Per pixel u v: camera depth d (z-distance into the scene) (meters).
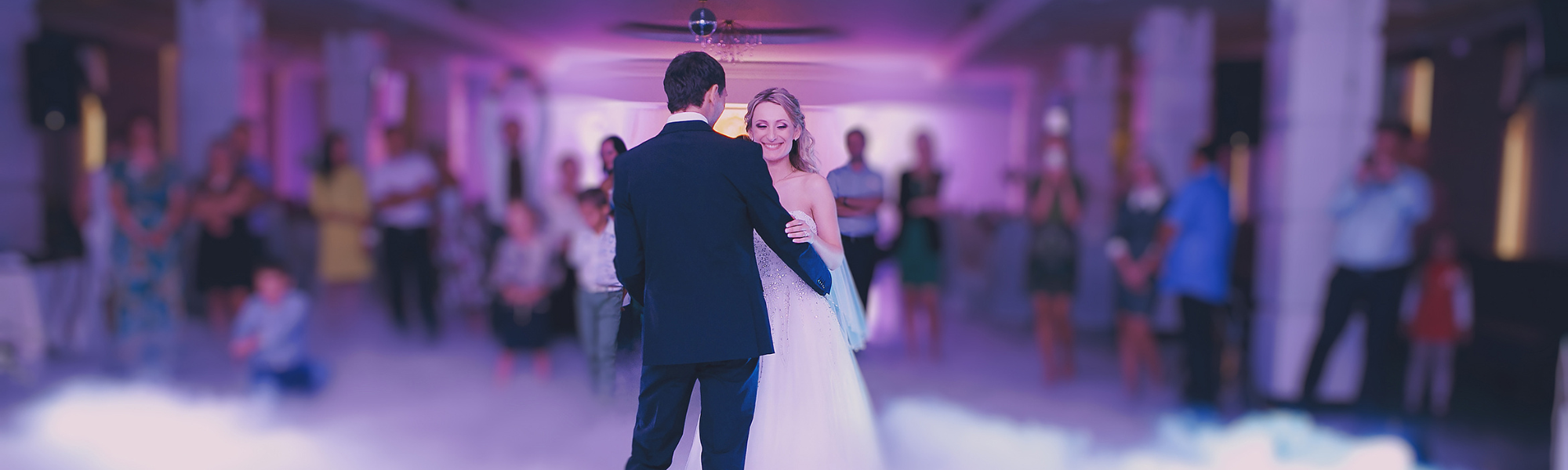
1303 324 5.05
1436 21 8.17
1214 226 4.82
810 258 2.16
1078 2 6.87
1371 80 4.92
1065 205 5.63
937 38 7.21
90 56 10.21
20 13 6.02
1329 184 4.95
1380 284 4.57
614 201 2.14
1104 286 7.87
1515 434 4.62
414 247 6.61
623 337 2.52
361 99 9.39
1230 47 9.17
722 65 2.20
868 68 3.29
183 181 5.83
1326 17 4.88
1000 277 8.18
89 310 5.91
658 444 2.20
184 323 6.97
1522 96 7.41
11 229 6.04
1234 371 5.61
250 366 5.55
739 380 2.15
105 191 5.62
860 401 2.47
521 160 7.34
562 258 6.58
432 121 11.47
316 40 10.15
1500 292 6.50
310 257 7.84
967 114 14.23
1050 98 11.98
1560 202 7.43
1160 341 5.81
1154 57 7.17
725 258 2.08
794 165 2.32
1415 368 5.16
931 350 6.26
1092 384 5.59
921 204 6.21
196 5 7.09
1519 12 7.35
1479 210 8.17
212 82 7.14
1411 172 4.54
